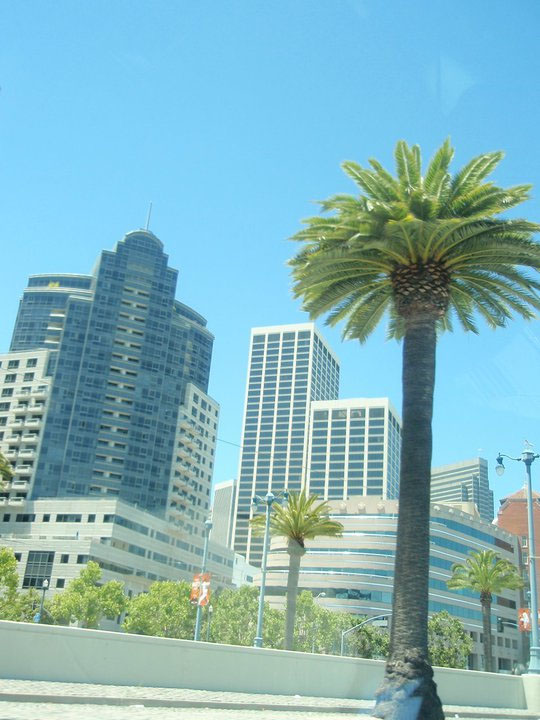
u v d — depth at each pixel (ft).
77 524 429.79
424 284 72.59
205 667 69.26
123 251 553.23
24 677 56.59
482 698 96.12
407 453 67.72
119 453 502.38
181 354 560.61
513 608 449.06
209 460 579.89
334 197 79.00
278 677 75.20
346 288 80.38
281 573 453.17
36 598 313.73
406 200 75.05
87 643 61.11
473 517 405.18
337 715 62.03
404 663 61.67
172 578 469.16
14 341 541.75
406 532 65.31
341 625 341.00
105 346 522.47
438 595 384.06
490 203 73.51
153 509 503.20
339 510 451.12
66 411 495.00
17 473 475.31
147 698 54.65
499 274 76.95
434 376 70.90
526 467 109.29
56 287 555.69
